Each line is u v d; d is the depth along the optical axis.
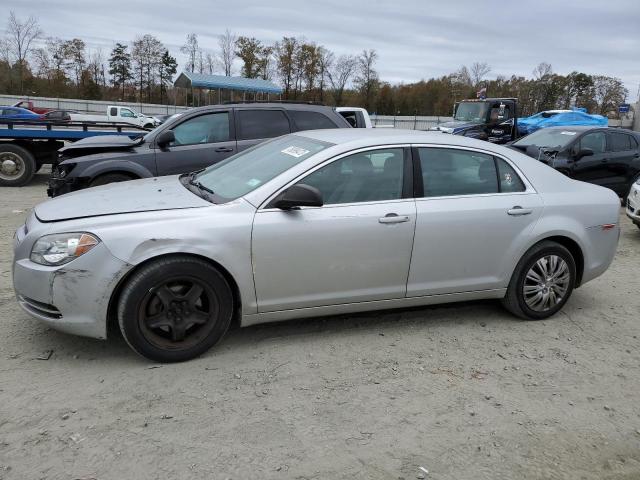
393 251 4.01
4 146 11.23
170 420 3.01
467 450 2.90
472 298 4.43
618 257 7.12
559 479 2.72
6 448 2.72
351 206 3.90
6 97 51.91
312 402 3.26
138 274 3.43
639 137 10.96
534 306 4.61
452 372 3.72
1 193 10.52
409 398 3.36
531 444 2.98
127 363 3.61
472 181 4.32
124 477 2.55
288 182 3.80
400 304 4.21
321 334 4.21
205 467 2.65
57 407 3.08
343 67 66.50
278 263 3.72
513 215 4.34
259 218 3.67
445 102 70.25
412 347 4.07
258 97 46.38
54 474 2.55
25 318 4.23
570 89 66.62
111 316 3.57
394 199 4.04
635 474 2.79
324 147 4.05
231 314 3.74
